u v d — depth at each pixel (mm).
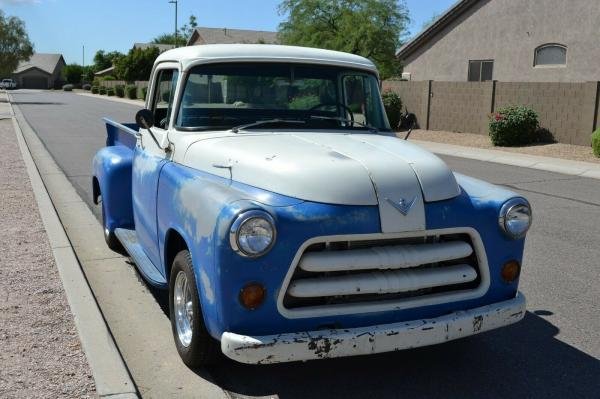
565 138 19281
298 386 4055
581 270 6629
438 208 3732
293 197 3570
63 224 8266
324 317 3518
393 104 24812
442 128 24219
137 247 5555
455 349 4664
